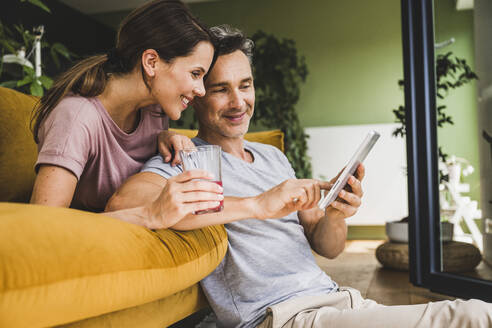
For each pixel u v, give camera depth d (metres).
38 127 0.95
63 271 0.51
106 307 0.59
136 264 0.62
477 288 1.87
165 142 1.04
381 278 2.41
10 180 1.31
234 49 1.08
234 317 0.95
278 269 1.00
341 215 1.07
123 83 1.00
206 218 0.82
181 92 0.99
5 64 2.80
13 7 3.74
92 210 1.09
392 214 4.27
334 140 4.48
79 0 4.96
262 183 1.10
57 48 2.97
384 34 4.63
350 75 4.70
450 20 2.04
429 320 0.77
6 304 0.45
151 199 0.84
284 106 4.54
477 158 1.94
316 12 4.80
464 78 2.00
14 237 0.49
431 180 2.13
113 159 1.03
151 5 0.96
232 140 1.14
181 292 0.92
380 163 4.32
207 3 5.06
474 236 1.94
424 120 2.14
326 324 0.84
